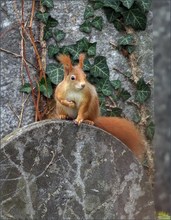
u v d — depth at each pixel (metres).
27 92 8.09
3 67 8.04
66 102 6.43
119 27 8.26
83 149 6.56
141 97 8.34
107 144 6.63
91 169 6.60
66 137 6.50
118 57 8.29
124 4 8.18
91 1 8.18
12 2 8.02
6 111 8.06
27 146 6.38
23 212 6.40
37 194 6.44
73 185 6.56
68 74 6.42
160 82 10.67
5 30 8.02
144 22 8.27
